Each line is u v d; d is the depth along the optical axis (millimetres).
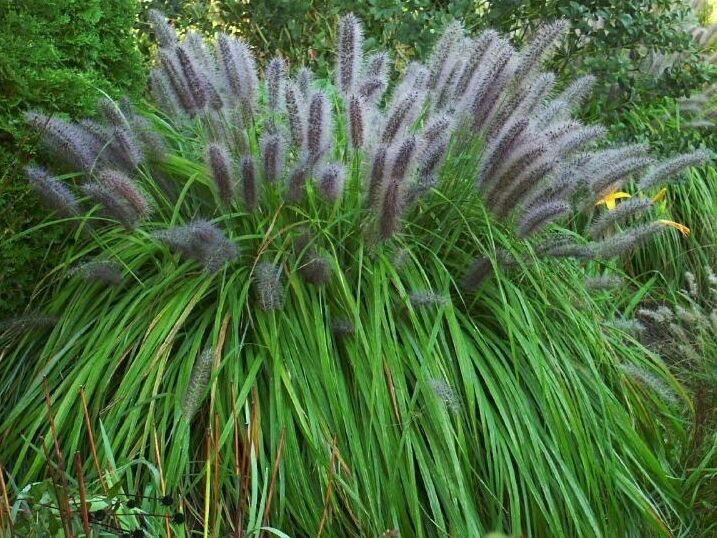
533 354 3168
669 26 5668
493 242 3408
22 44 3424
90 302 3432
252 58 3633
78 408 2984
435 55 3697
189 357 3047
